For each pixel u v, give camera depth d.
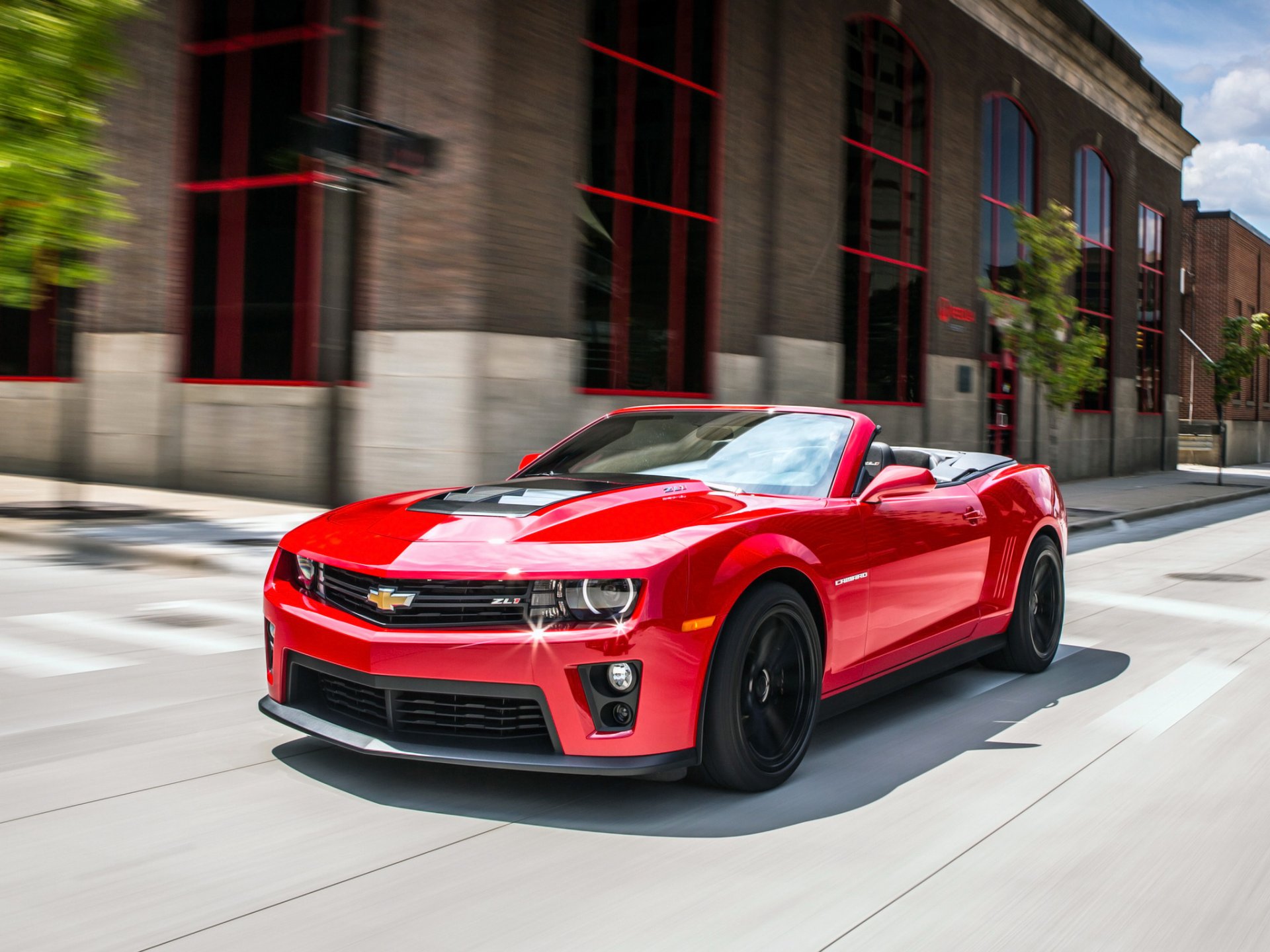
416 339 12.69
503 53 12.41
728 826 3.42
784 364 17.02
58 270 9.87
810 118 17.50
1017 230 18.34
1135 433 30.89
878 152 19.53
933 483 4.43
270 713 3.89
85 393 15.90
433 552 3.54
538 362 13.02
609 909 2.80
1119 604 8.29
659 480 4.48
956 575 4.97
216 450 14.72
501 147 12.44
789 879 3.02
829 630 4.04
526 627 3.36
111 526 11.04
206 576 8.63
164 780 3.80
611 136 14.06
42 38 8.52
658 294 14.87
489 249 12.35
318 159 10.97
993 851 3.26
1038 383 18.88
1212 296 42.62
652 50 14.66
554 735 3.36
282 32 14.03
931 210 21.05
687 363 15.42
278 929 2.67
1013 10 23.50
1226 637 6.91
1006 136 24.08
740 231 16.16
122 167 15.31
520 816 3.47
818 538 4.00
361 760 4.04
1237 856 3.26
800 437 4.68
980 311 22.92
